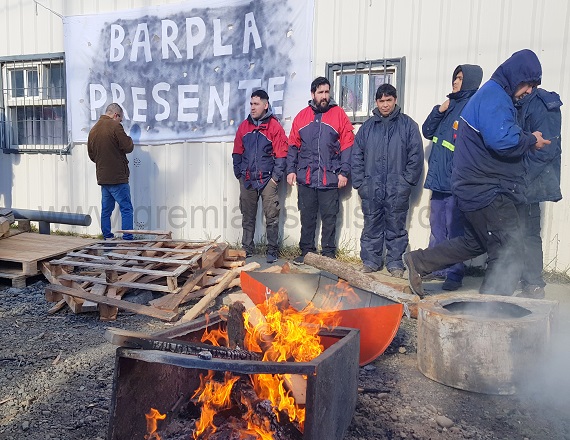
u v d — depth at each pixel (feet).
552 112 15.48
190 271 18.54
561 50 19.77
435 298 12.67
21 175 30.07
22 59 29.30
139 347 7.70
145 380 8.27
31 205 29.99
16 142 30.35
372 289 14.19
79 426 9.90
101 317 16.02
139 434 8.25
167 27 26.00
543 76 20.11
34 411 10.48
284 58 23.85
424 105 21.83
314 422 7.47
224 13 24.82
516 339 10.77
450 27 21.17
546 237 20.49
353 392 9.71
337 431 8.68
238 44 24.70
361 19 22.49
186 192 26.55
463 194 14.52
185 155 26.40
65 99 28.60
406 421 10.05
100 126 23.66
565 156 20.02
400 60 21.97
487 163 14.12
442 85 21.49
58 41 28.58
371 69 22.50
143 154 27.22
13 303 17.70
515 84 13.83
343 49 22.90
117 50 27.12
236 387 9.26
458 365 11.16
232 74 24.98
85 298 15.99
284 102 24.03
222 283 17.34
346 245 23.54
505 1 20.34
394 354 13.46
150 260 17.21
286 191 24.26
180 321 15.42
